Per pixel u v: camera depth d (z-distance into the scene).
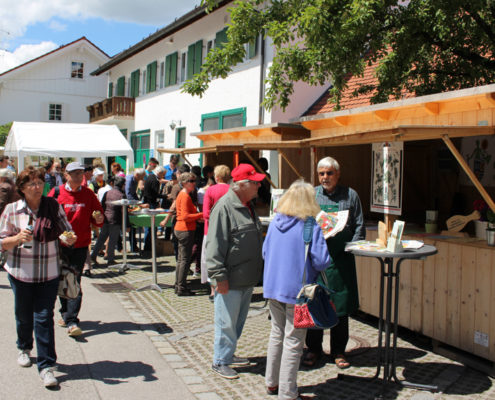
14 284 4.07
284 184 8.18
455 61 7.92
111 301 6.77
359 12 6.72
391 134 4.12
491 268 4.25
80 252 5.28
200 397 3.81
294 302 3.54
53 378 3.91
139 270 9.17
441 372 4.33
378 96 8.12
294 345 3.60
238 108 13.59
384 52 8.16
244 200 4.20
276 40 7.81
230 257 4.14
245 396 3.84
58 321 5.70
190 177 7.04
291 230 3.64
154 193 10.81
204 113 15.47
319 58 7.89
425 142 8.56
